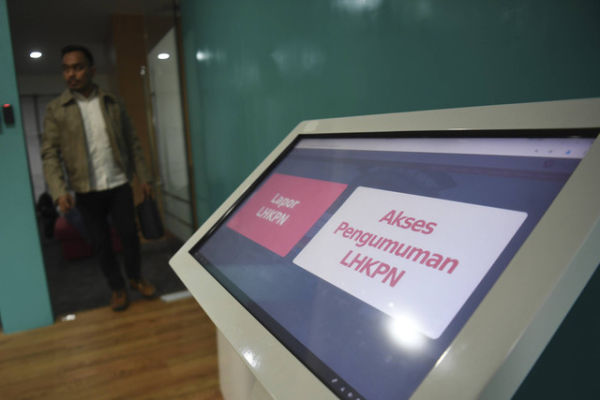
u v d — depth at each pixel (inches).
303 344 15.9
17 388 67.1
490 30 32.0
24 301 87.1
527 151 15.4
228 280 22.5
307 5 59.6
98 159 89.1
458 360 11.0
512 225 13.8
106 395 64.0
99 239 92.0
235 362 33.9
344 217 20.8
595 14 24.5
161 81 156.7
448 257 14.9
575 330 25.3
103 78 256.5
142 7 171.9
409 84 41.8
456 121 18.4
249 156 90.0
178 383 66.1
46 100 289.0
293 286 19.4
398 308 14.9
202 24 109.0
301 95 64.7
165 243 166.9
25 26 191.3
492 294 11.6
